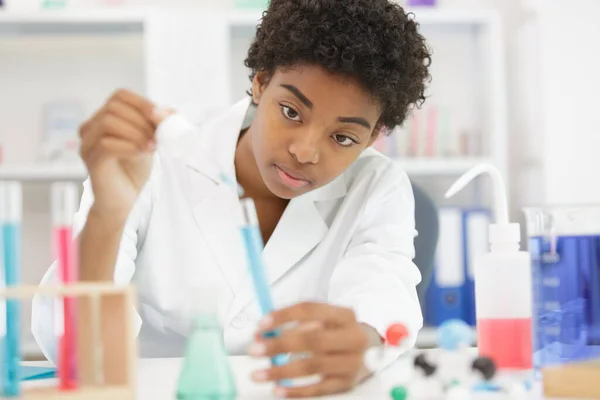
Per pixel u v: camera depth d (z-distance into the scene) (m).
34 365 1.33
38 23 3.20
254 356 0.91
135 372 0.87
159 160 1.57
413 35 1.31
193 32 3.20
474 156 3.44
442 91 3.59
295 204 1.51
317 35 1.20
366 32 1.22
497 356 1.05
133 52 3.45
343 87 1.20
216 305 0.87
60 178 3.22
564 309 0.90
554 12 3.23
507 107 3.60
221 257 1.51
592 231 0.91
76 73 3.43
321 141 1.24
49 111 3.33
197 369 0.85
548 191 3.21
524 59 3.47
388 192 1.54
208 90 3.19
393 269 1.39
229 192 1.53
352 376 0.94
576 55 3.23
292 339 0.91
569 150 3.22
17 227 0.86
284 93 1.22
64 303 0.87
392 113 1.35
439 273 3.08
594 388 0.89
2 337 0.83
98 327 0.87
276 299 1.50
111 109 1.09
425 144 3.32
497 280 1.06
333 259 1.54
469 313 3.09
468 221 3.09
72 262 0.88
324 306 0.95
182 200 1.54
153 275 1.53
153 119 1.08
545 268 0.92
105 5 3.44
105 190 1.12
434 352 1.16
